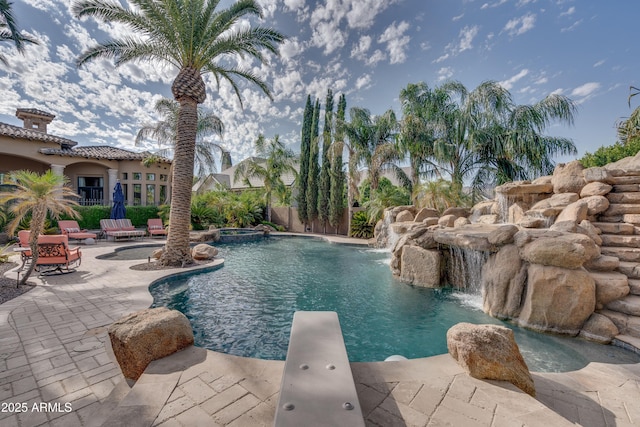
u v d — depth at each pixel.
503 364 2.83
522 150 15.20
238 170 26.97
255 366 3.03
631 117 12.18
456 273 8.42
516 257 6.09
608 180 8.01
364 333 5.50
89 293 6.61
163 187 24.98
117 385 3.03
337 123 20.73
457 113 16.75
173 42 9.87
